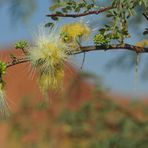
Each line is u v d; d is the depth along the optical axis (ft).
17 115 51.13
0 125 53.93
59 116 48.60
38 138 49.14
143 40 15.08
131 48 14.94
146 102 45.01
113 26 14.66
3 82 14.38
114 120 45.37
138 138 42.96
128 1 14.29
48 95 14.85
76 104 48.70
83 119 47.21
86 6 14.69
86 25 14.80
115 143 43.16
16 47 14.70
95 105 46.62
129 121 43.91
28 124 50.31
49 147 49.21
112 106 46.01
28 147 49.80
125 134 43.47
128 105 45.68
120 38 14.74
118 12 14.47
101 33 14.70
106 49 14.71
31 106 50.47
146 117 44.45
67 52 14.82
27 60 14.69
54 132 49.06
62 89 14.96
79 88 47.01
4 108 14.28
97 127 46.11
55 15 14.84
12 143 51.37
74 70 14.89
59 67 14.85
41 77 14.89
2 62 14.33
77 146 46.24
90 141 46.16
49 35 14.92
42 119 49.73
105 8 14.58
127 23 14.70
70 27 14.82
